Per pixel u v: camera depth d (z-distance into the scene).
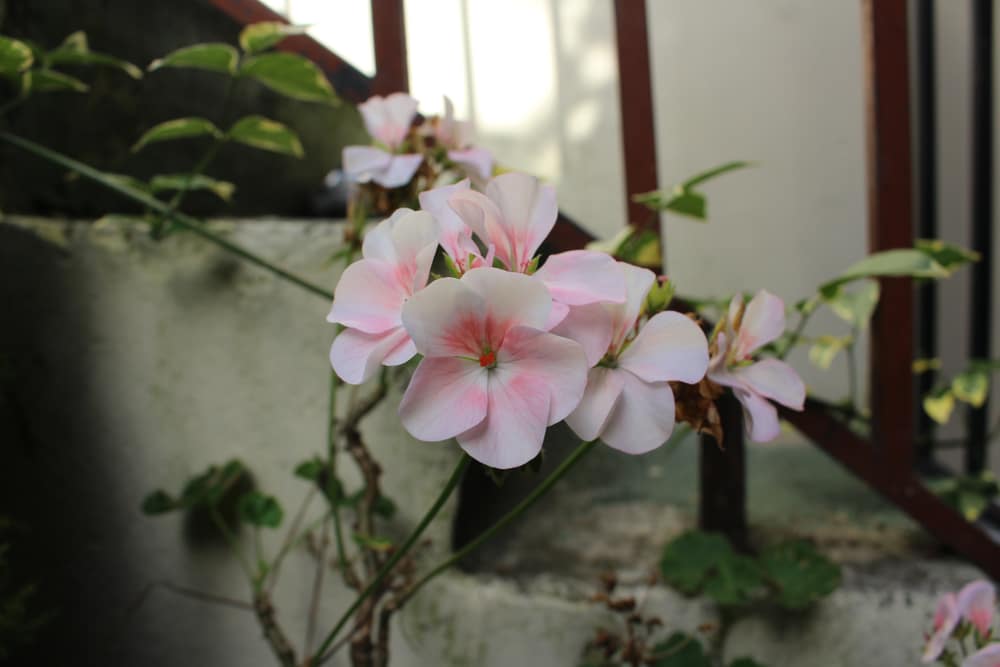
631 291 0.23
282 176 0.78
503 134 0.96
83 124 0.55
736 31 0.87
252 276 0.51
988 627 0.35
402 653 0.50
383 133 0.40
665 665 0.44
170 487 0.52
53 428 0.53
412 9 0.95
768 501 0.64
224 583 0.53
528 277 0.21
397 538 0.50
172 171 0.63
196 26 0.65
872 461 0.49
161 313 0.52
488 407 0.22
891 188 0.47
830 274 0.88
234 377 0.52
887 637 0.46
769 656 0.47
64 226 0.52
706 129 0.89
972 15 0.80
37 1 0.49
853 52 0.85
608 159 0.93
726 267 0.90
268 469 0.52
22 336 0.52
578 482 0.68
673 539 0.50
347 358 0.23
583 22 0.93
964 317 0.87
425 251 0.21
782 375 0.26
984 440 0.77
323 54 0.53
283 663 0.45
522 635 0.48
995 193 0.80
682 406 0.24
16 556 0.53
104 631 0.54
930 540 0.54
